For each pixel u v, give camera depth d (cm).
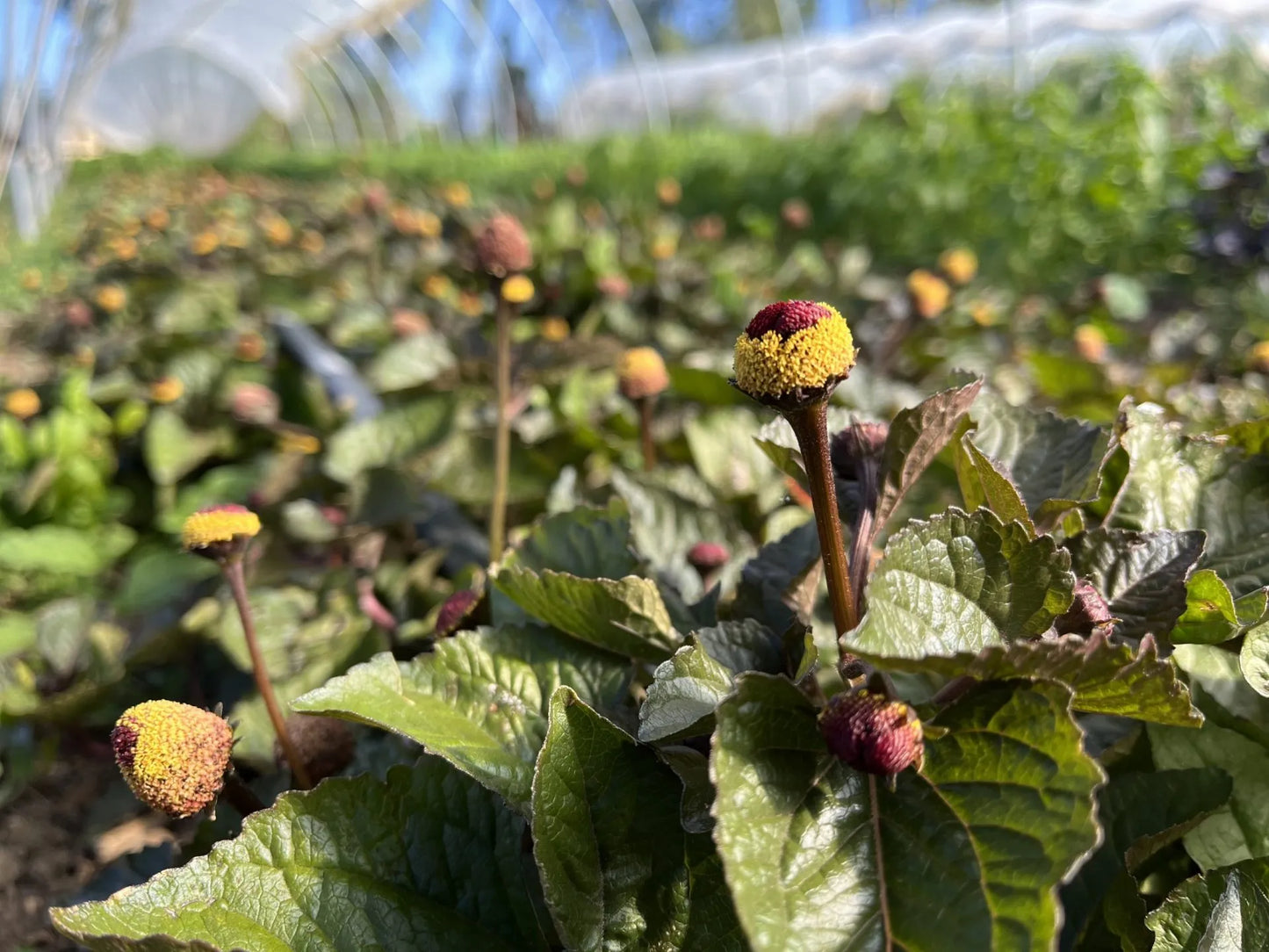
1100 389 43
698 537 25
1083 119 111
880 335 57
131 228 136
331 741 21
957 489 23
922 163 114
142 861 26
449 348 52
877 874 12
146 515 57
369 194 100
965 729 13
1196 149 96
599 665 18
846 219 117
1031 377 50
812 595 18
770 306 14
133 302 79
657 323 62
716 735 12
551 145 256
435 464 38
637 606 17
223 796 19
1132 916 15
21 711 35
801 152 137
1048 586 13
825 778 13
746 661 16
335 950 15
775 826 12
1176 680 12
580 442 40
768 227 101
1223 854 17
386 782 17
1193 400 33
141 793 16
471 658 18
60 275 138
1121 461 19
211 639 35
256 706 27
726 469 36
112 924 14
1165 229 91
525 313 65
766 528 31
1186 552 16
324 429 48
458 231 84
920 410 15
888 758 12
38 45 199
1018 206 100
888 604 12
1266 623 16
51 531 52
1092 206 98
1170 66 180
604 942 14
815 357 13
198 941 13
